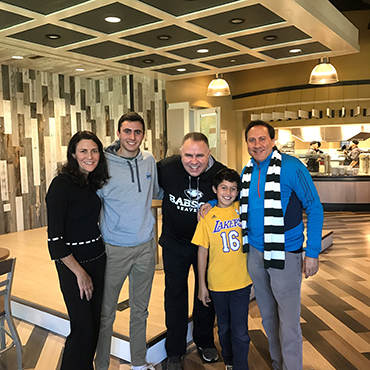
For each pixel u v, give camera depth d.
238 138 12.51
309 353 2.89
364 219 8.71
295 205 2.27
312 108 10.47
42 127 7.41
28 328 3.37
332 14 5.04
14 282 4.05
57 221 2.04
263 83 11.16
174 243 2.62
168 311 2.69
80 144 2.10
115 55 6.16
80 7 4.08
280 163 2.25
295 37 5.33
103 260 2.29
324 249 6.04
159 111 8.82
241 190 2.43
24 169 7.13
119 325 3.01
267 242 2.22
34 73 7.23
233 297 2.43
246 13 4.37
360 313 3.64
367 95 9.78
